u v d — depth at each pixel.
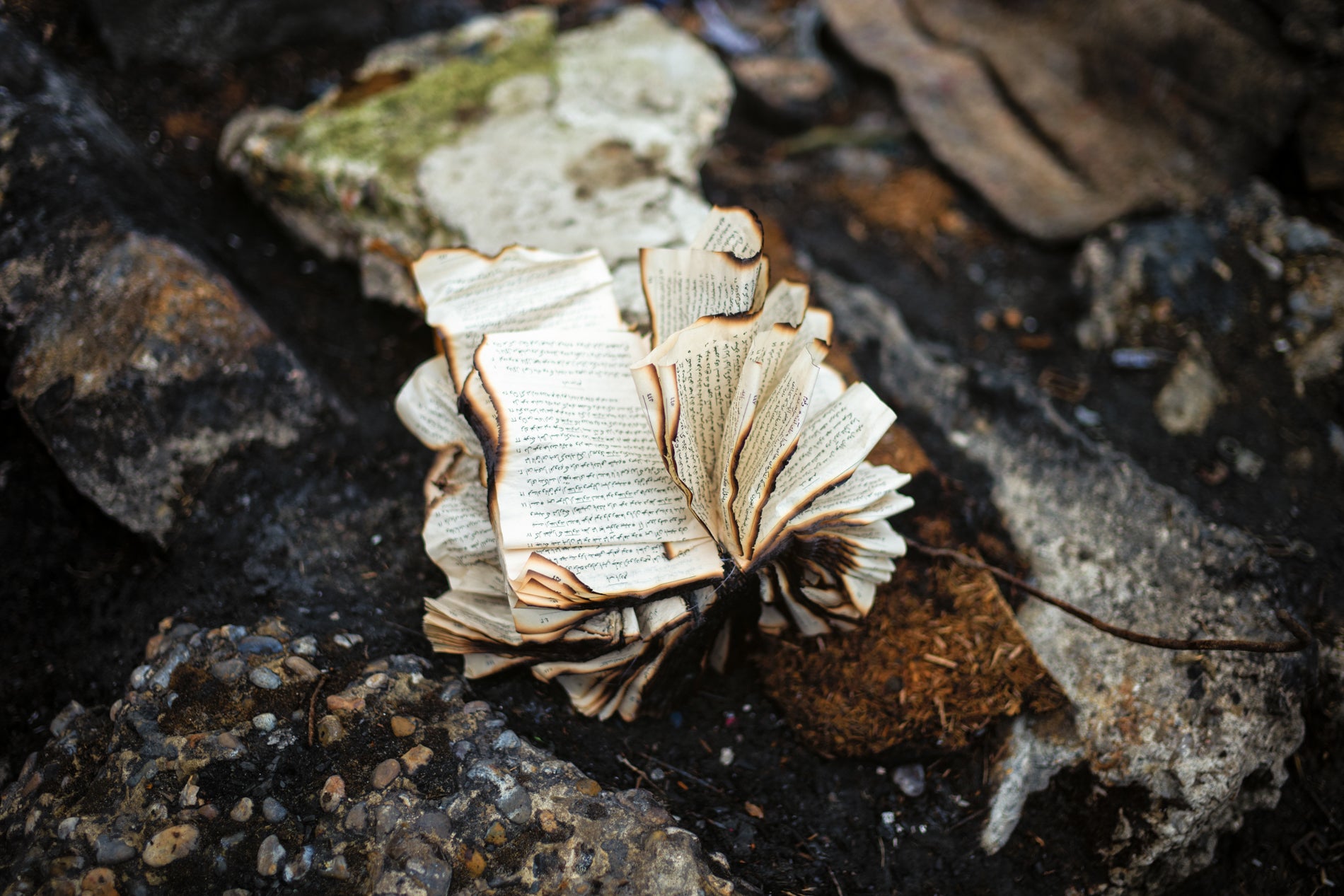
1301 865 0.95
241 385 1.00
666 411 0.82
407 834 0.82
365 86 1.24
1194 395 1.17
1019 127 1.41
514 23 1.33
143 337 0.98
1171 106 1.33
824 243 1.34
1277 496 1.12
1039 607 1.00
